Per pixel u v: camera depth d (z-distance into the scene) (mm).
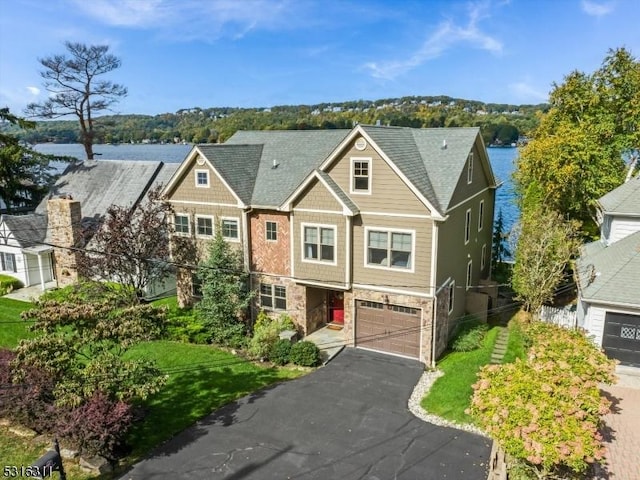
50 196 34438
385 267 20219
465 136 22609
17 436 15398
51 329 13789
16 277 31656
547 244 22734
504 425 10523
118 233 23672
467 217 23891
